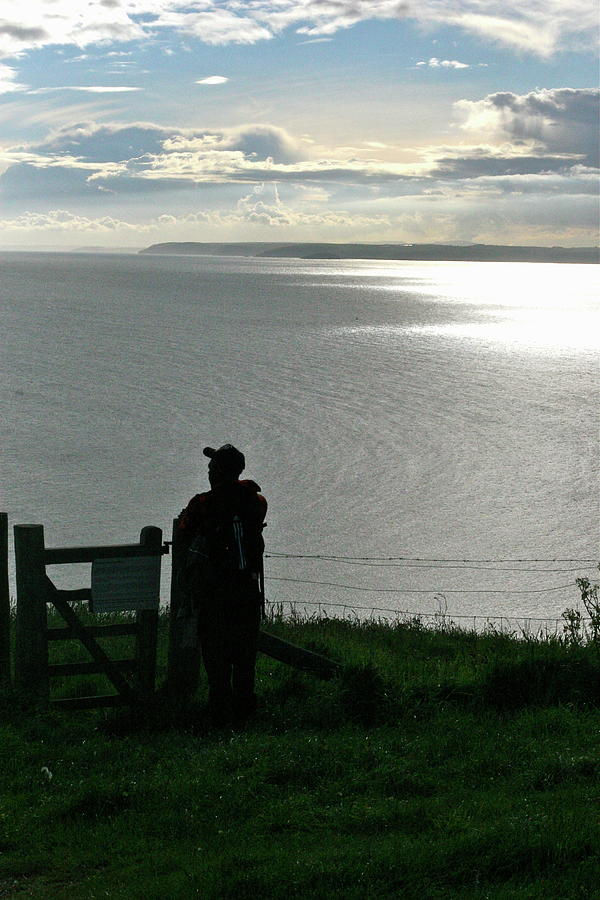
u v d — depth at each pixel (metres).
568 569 30.77
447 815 5.46
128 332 111.94
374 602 27.34
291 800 5.73
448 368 85.12
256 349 96.00
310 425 56.12
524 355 98.19
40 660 7.36
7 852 5.18
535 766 6.28
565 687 7.90
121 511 36.69
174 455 47.50
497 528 36.16
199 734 7.18
